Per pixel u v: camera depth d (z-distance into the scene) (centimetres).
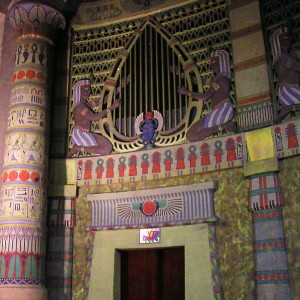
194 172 934
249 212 866
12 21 1059
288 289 786
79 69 1109
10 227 915
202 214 903
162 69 1039
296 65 883
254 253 836
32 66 1018
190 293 862
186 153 953
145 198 959
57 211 1001
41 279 917
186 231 906
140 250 977
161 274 953
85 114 1062
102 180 1008
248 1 970
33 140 976
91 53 1110
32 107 994
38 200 950
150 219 944
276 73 909
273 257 810
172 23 1057
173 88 1027
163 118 1008
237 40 963
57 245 980
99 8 1125
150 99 1036
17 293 871
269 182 852
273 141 869
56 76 1104
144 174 979
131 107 1049
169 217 929
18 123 981
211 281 855
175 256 949
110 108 1054
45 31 1048
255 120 901
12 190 940
